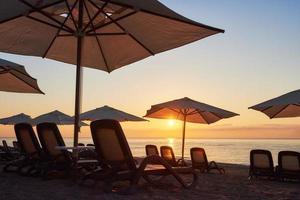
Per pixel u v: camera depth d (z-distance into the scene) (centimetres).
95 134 478
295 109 924
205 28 436
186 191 518
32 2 442
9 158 1099
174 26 456
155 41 521
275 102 809
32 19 518
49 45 606
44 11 498
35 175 618
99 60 648
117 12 498
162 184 572
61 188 496
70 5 546
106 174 477
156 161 492
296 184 760
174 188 539
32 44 593
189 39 482
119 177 470
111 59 634
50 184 531
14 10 427
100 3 520
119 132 452
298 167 792
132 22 499
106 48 611
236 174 969
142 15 466
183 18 420
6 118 1514
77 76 544
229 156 5906
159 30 484
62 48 639
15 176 620
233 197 491
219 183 664
